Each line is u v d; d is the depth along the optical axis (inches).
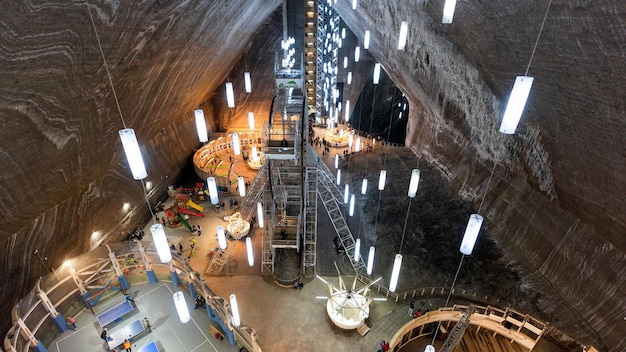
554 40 262.8
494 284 642.2
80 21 312.0
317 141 1371.8
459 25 408.8
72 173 553.6
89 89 421.4
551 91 316.5
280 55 1243.8
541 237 521.0
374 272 740.7
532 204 539.2
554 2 230.2
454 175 805.9
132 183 860.6
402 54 753.0
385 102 1792.6
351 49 1699.1
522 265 625.9
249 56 1235.9
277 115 607.8
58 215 601.9
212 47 744.3
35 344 500.7
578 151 343.9
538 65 310.3
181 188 1059.9
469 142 748.0
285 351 583.5
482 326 602.5
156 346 538.3
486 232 719.1
